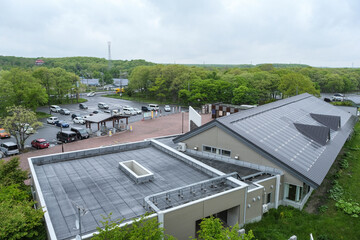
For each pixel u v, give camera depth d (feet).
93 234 40.63
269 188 71.87
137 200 56.44
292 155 80.53
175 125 194.59
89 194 58.75
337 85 403.75
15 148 129.08
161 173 71.15
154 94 335.26
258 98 267.39
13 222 43.06
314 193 86.38
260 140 83.15
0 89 201.26
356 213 73.20
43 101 228.84
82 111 251.19
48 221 46.11
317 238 62.54
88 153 83.61
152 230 40.19
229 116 92.17
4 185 69.51
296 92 238.27
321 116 124.06
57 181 65.05
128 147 90.74
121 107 273.33
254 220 67.46
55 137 162.61
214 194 59.82
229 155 86.63
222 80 295.28
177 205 54.34
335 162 112.88
